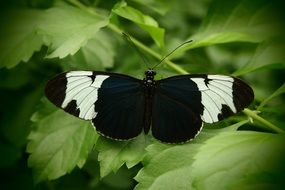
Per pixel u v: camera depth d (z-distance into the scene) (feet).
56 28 1.05
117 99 1.07
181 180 0.96
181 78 1.07
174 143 1.02
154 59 1.15
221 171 0.92
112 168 1.01
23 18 1.11
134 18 1.08
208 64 1.34
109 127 1.05
